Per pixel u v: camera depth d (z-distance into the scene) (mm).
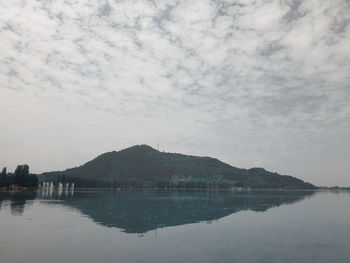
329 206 87688
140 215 57406
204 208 75812
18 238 33312
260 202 103812
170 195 161500
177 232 39031
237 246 31250
